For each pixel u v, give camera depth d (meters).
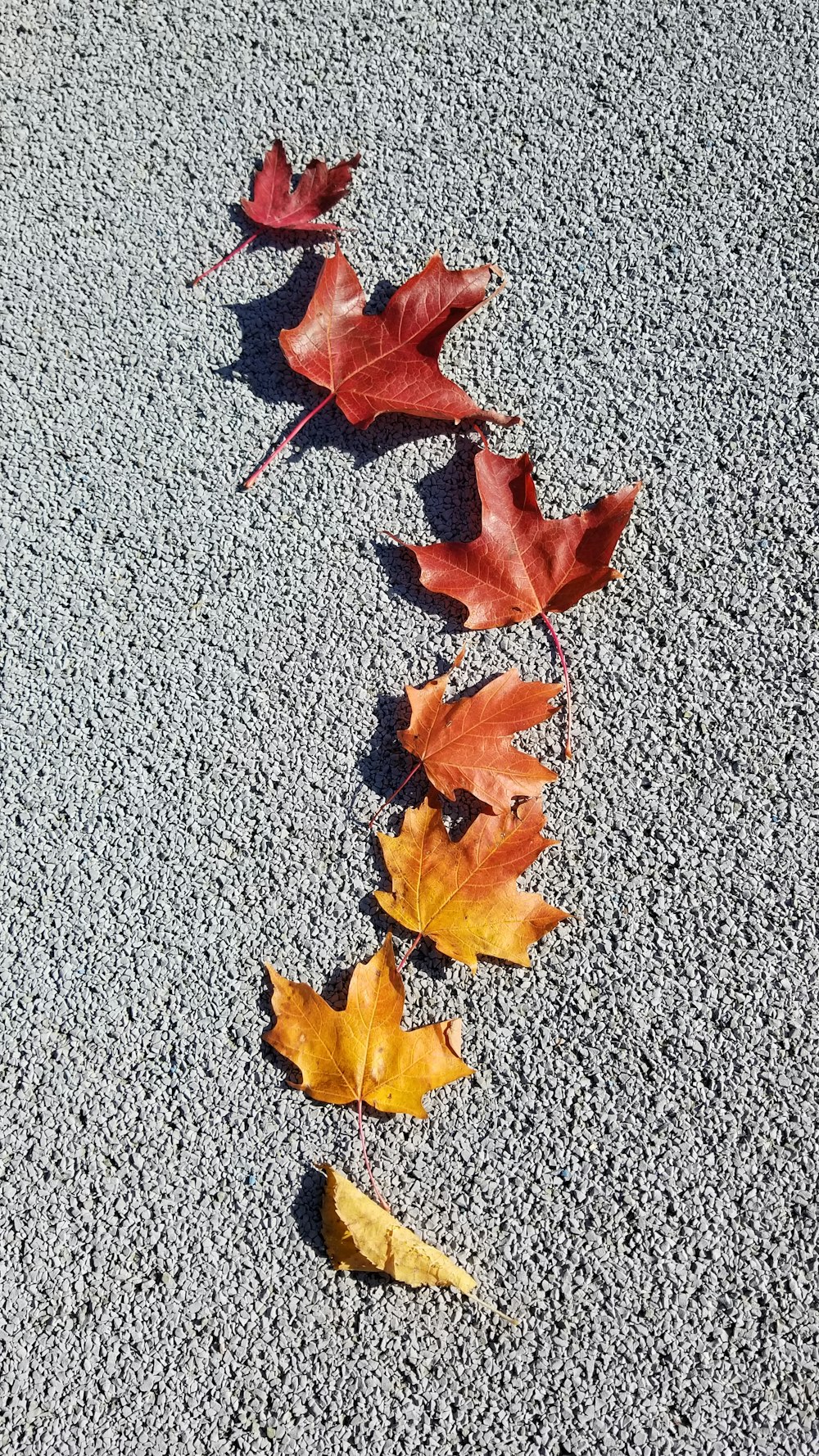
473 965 0.46
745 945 0.47
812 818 0.48
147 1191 0.46
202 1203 0.46
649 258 0.52
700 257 0.52
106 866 0.48
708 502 0.50
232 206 0.52
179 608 0.50
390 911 0.46
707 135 0.52
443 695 0.48
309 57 0.53
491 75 0.53
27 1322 0.45
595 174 0.52
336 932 0.47
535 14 0.53
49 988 0.47
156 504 0.50
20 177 0.53
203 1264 0.45
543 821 0.46
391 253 0.52
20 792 0.49
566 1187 0.46
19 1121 0.47
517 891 0.46
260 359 0.51
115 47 0.54
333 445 0.51
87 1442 0.44
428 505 0.50
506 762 0.47
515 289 0.51
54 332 0.52
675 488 0.50
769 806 0.48
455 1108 0.46
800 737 0.49
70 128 0.53
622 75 0.53
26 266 0.52
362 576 0.50
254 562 0.50
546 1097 0.46
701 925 0.47
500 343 0.51
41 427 0.51
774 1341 0.44
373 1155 0.46
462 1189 0.46
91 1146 0.46
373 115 0.53
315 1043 0.45
